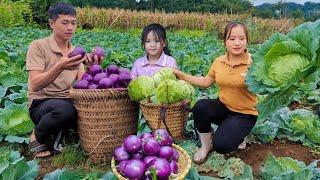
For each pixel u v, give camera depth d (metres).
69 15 4.12
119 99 3.81
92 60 4.13
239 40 3.74
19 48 11.00
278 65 2.17
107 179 3.28
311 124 4.66
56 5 4.16
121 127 3.90
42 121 3.98
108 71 4.00
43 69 4.18
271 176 3.54
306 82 2.06
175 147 3.43
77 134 4.55
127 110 3.91
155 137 3.30
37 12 27.97
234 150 4.07
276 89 2.07
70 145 4.29
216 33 26.31
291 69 2.14
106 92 3.72
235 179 3.68
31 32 19.33
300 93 6.67
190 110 4.11
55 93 4.30
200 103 4.03
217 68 4.02
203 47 13.15
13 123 4.47
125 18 30.02
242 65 3.87
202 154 4.04
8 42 12.55
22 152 4.36
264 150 4.36
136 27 30.31
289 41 2.18
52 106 3.96
